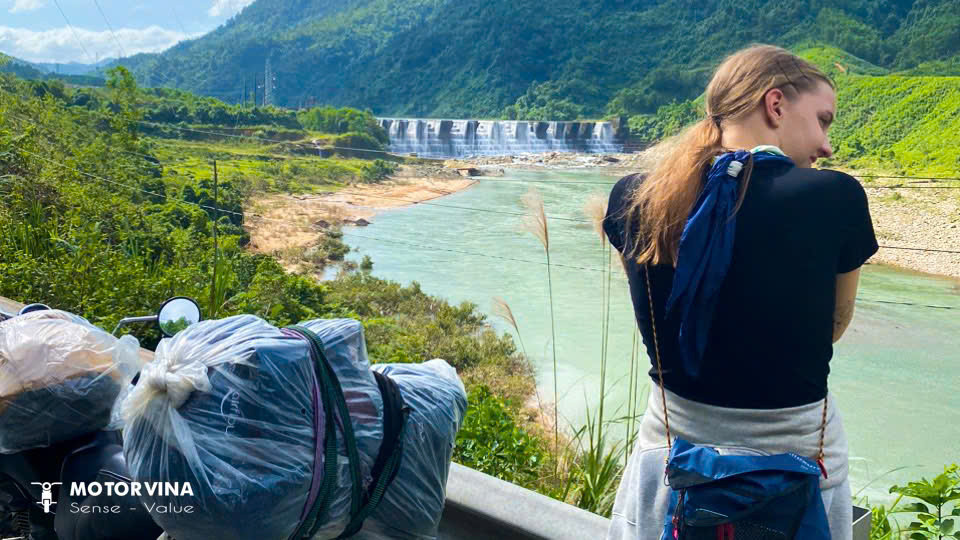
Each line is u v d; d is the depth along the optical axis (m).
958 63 139.50
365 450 1.44
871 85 103.75
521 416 5.79
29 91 42.22
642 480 1.22
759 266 1.09
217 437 1.26
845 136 95.06
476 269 45.75
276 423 1.29
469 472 1.96
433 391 1.68
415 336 21.77
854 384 25.48
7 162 11.75
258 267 18.22
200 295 6.30
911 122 91.44
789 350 1.09
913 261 52.06
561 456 3.64
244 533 1.26
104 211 11.91
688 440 1.16
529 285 40.75
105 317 5.25
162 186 37.53
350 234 56.91
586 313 33.44
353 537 1.51
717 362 1.12
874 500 13.37
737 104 1.21
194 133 106.31
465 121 143.12
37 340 1.67
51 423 1.65
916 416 22.41
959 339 31.47
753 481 1.06
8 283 5.85
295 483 1.29
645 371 21.97
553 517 1.78
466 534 1.89
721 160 1.14
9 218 7.82
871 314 36.31
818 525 1.08
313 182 79.00
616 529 1.31
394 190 82.94
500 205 74.25
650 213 1.19
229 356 1.30
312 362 1.39
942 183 71.56
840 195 1.10
